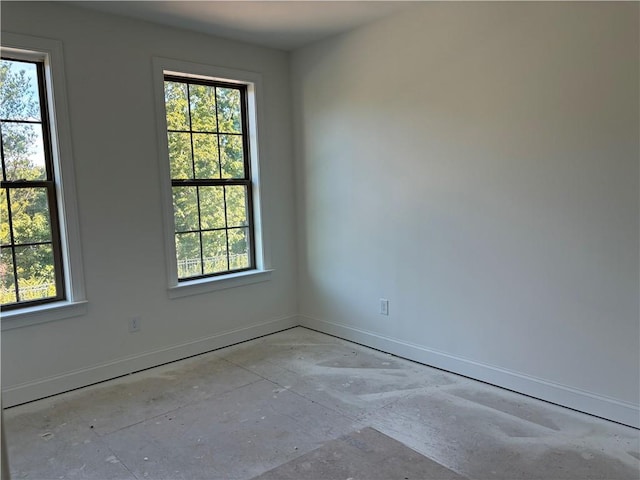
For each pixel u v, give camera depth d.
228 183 3.82
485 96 2.79
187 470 2.12
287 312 4.25
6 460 0.74
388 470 2.09
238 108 3.87
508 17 2.65
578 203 2.48
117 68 3.09
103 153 3.06
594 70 2.36
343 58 3.59
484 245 2.90
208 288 3.67
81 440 2.39
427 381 3.03
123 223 3.19
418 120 3.16
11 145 2.78
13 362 2.78
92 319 3.09
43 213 2.92
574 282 2.53
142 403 2.80
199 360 3.51
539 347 2.71
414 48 3.12
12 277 2.84
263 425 2.51
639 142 2.25
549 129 2.55
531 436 2.34
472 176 2.91
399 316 3.46
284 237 4.16
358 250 3.71
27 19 2.72
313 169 3.98
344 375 3.16
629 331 2.37
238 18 3.19
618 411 2.43
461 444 2.28
